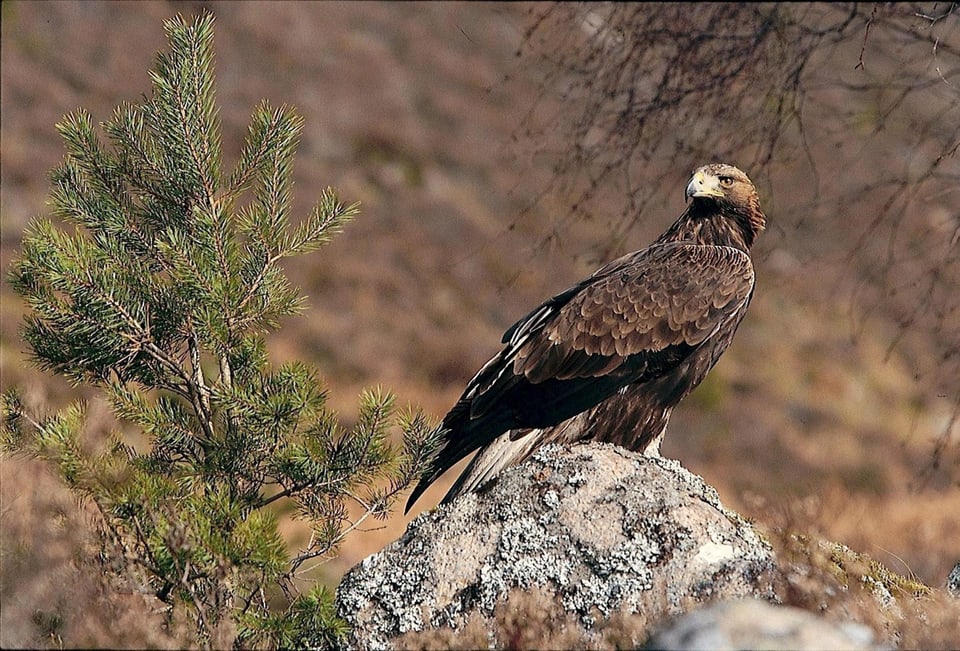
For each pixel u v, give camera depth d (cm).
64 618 716
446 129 4950
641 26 1611
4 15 4644
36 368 862
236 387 816
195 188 875
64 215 877
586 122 1652
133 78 4631
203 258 848
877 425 3625
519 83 5203
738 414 3609
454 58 5353
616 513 820
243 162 896
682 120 1609
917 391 3503
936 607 786
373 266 4022
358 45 5322
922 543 1841
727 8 1585
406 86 5166
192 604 752
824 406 3659
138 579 762
